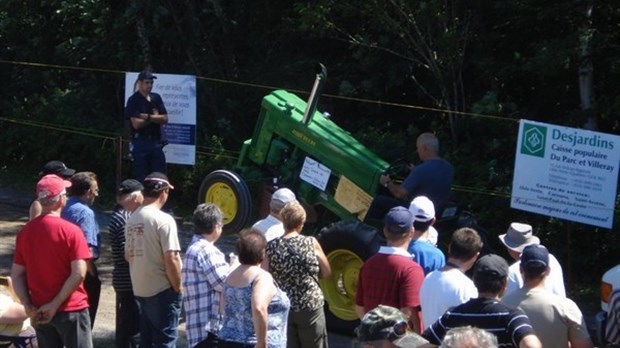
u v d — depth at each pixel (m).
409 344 4.32
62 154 17.28
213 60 16.56
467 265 6.24
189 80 13.30
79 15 17.19
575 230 11.98
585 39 11.97
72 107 17.20
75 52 17.19
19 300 7.43
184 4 16.47
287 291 7.48
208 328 7.03
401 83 14.66
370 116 15.55
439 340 5.47
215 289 7.06
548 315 5.80
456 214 9.93
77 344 7.47
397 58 14.71
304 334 7.56
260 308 6.31
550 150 9.81
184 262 7.21
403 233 6.82
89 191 8.40
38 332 7.55
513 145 13.09
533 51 13.18
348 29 14.91
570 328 5.84
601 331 7.89
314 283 7.55
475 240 6.20
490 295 5.45
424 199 7.62
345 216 10.55
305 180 10.80
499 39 13.72
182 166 15.71
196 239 7.27
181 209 15.42
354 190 10.41
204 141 15.89
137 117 12.95
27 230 7.35
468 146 13.55
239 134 16.23
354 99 14.74
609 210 9.60
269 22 16.61
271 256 7.49
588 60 12.38
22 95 18.70
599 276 11.95
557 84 13.66
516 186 10.01
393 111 15.49
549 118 13.70
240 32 16.77
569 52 11.95
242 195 11.30
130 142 13.23
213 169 15.38
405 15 13.55
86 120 16.94
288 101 11.34
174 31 16.45
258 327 6.32
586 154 9.65
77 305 7.45
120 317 8.58
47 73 18.33
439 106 14.48
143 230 7.74
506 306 5.47
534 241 7.29
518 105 14.15
